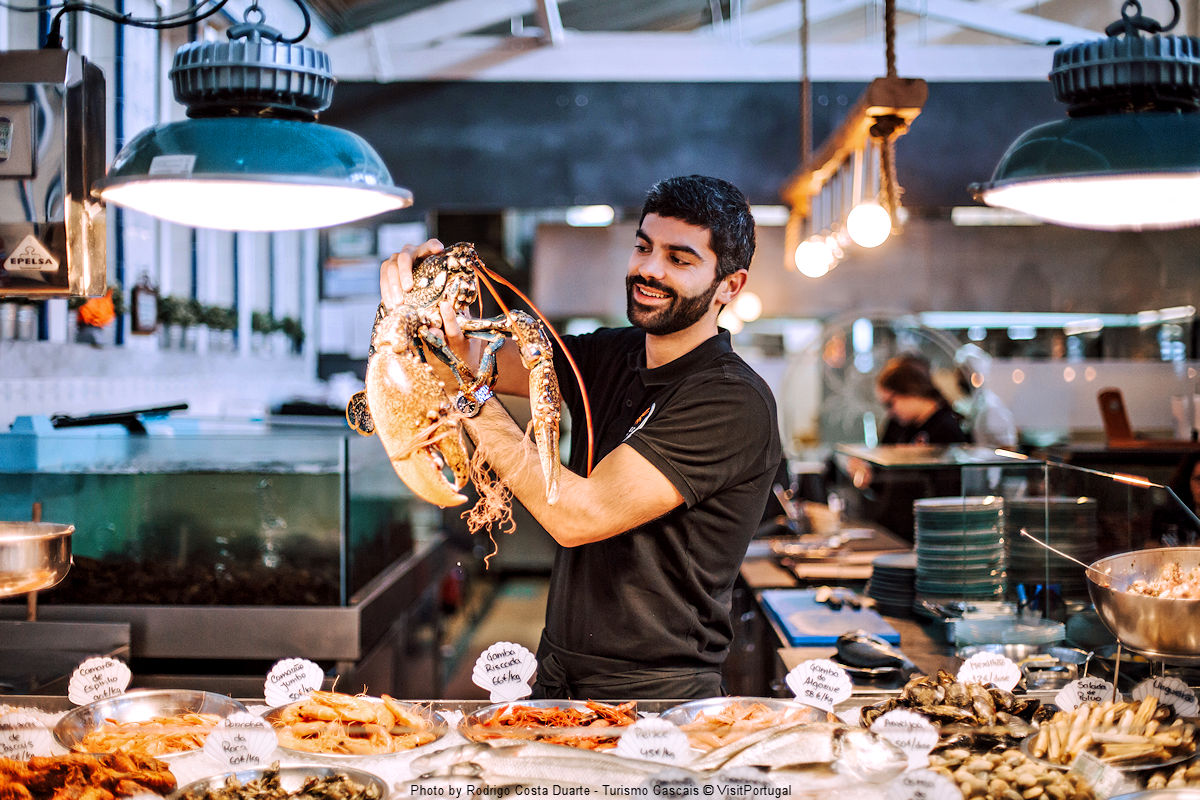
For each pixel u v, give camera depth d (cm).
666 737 140
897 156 466
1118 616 161
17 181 189
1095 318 604
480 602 659
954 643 238
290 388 542
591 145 471
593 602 182
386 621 298
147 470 265
